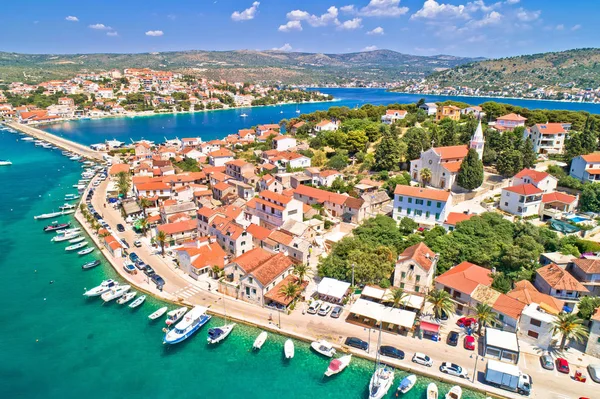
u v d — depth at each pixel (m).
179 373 71.62
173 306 90.06
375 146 195.75
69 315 88.56
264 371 71.31
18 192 175.50
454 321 80.50
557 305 75.88
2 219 144.38
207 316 83.81
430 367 68.56
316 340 76.19
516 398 62.06
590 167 134.25
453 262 96.69
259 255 95.88
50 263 111.56
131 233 128.25
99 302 93.19
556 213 115.44
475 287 82.00
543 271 84.31
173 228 120.12
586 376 65.44
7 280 102.75
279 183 149.38
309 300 89.00
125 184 161.50
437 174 141.12
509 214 119.44
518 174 131.88
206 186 166.50
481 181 134.88
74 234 128.88
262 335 77.62
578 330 68.00
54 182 191.25
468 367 68.56
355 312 78.38
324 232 120.44
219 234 110.50
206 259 101.31
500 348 68.44
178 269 105.38
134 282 99.12
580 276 83.69
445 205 113.19
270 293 87.38
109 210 150.12
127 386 69.00
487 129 179.00
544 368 67.38
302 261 100.62
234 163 176.75
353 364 71.19
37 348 78.44
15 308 91.00
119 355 76.31
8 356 76.25
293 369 71.31
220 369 72.19
